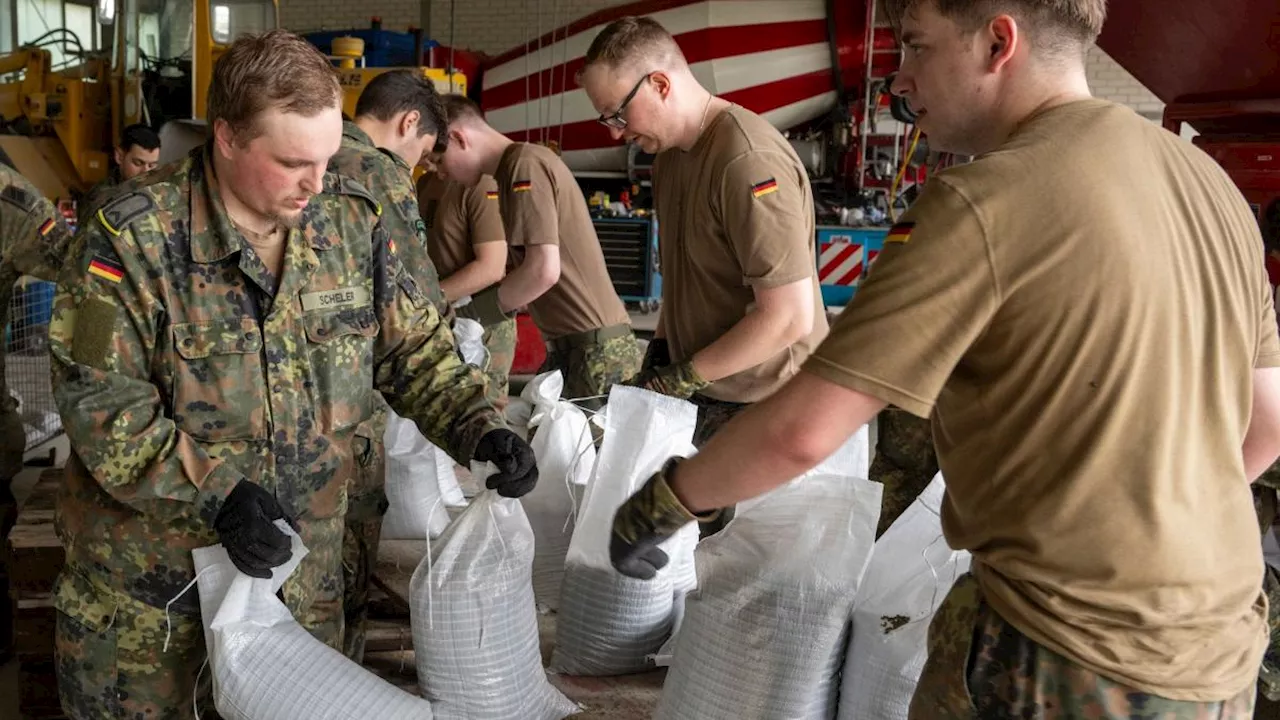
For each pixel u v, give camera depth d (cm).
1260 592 120
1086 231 104
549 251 313
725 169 213
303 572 177
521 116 893
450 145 334
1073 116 112
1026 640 113
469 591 184
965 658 119
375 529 233
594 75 220
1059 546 109
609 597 219
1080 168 106
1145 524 107
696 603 183
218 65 152
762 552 178
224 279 162
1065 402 106
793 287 210
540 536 246
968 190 107
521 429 284
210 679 177
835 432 111
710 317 232
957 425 115
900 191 808
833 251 780
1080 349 105
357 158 233
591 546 219
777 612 174
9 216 294
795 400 111
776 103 813
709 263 226
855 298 112
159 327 159
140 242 156
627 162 880
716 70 805
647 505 126
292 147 150
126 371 157
